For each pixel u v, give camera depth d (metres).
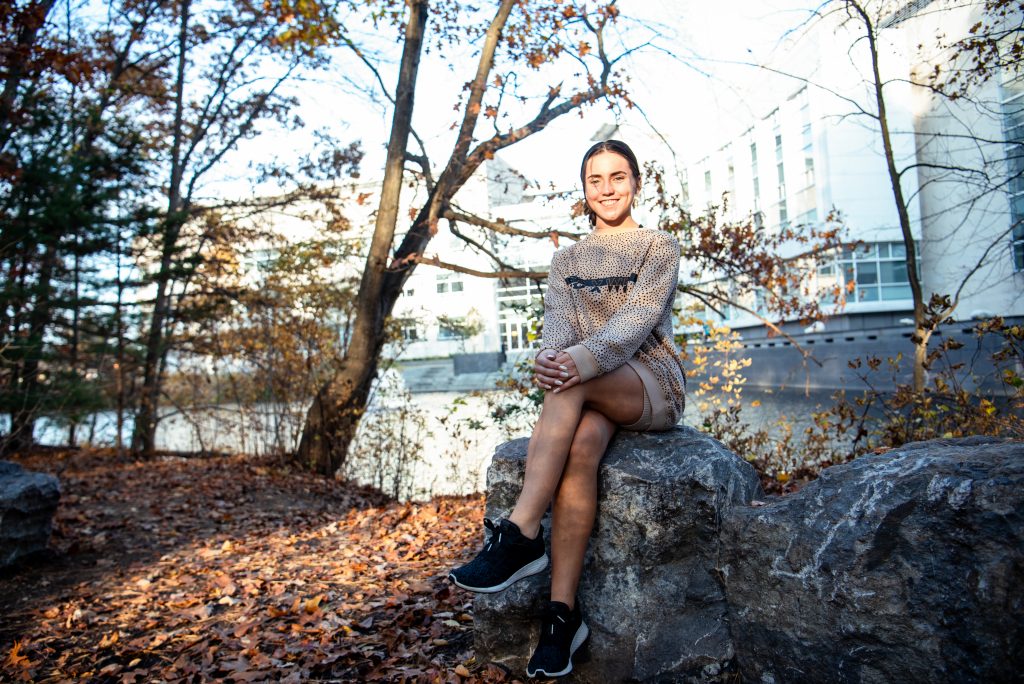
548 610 2.38
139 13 12.96
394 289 10.70
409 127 10.20
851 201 24.97
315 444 10.91
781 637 2.16
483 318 12.14
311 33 7.42
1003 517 1.76
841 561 2.02
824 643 2.05
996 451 1.93
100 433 13.70
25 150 9.83
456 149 9.17
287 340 11.70
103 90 11.79
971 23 8.54
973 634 1.78
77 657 3.53
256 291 12.62
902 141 22.12
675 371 2.70
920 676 1.87
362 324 10.53
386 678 2.85
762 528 2.23
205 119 14.70
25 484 5.12
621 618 2.45
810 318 9.02
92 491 8.46
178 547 6.14
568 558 2.41
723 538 2.37
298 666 3.12
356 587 4.43
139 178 11.73
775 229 28.89
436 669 2.86
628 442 2.62
